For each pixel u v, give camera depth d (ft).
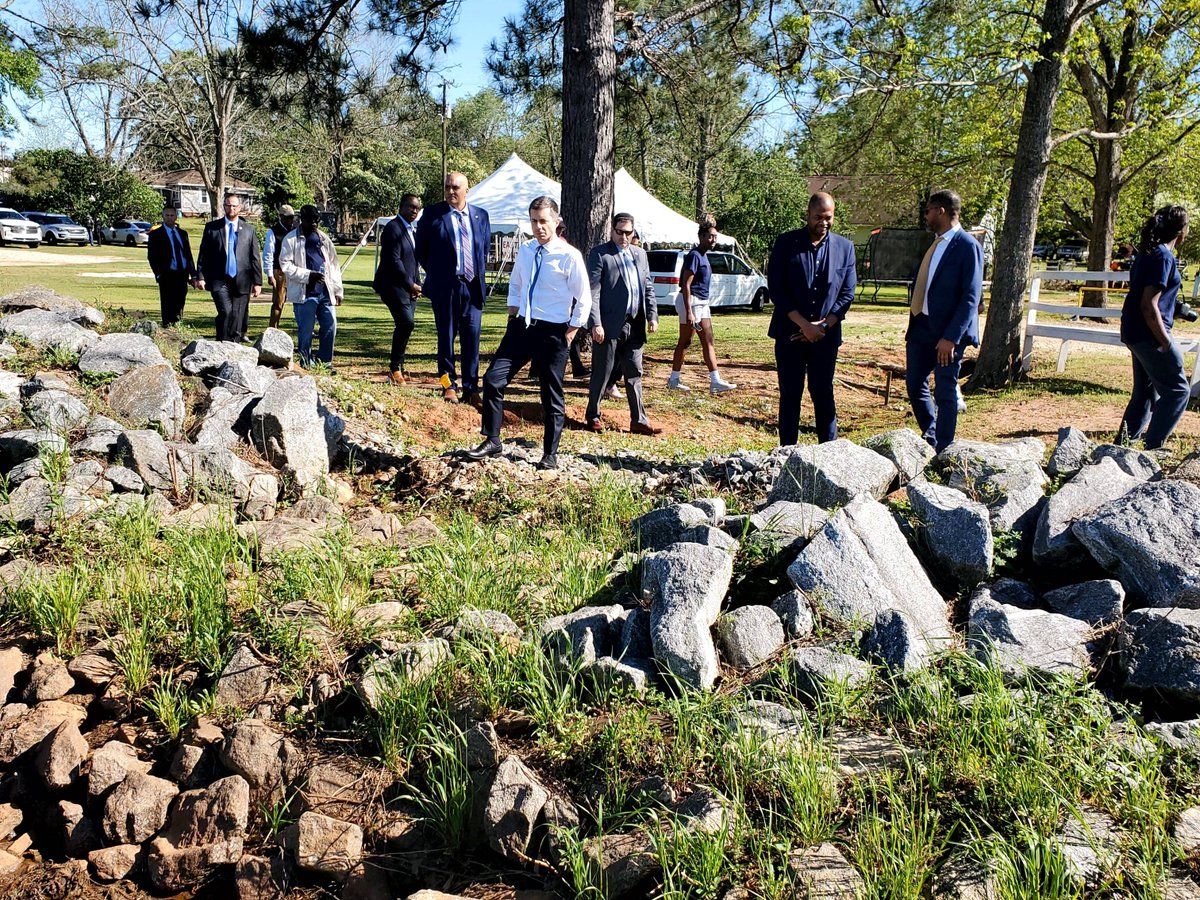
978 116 70.28
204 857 10.12
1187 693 10.00
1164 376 22.04
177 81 138.10
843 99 41.19
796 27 39.55
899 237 113.39
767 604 12.73
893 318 77.66
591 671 11.23
